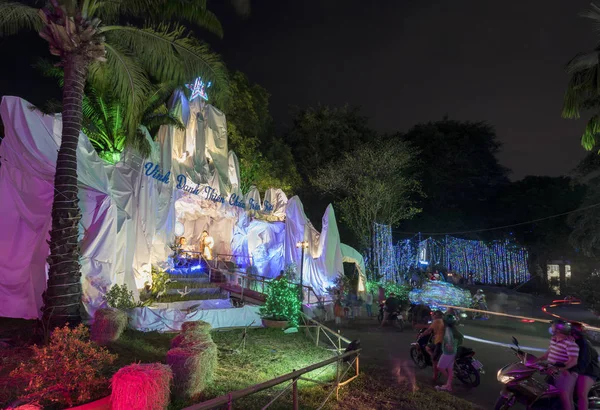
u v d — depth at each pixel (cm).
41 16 1035
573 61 1424
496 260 3653
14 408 540
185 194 2044
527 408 712
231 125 2914
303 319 1457
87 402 618
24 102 1280
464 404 826
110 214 1284
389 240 3036
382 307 1794
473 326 1769
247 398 747
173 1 1262
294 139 3941
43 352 625
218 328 1335
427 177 4234
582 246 2430
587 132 1570
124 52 1362
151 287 1555
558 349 698
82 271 1201
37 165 1246
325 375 955
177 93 2088
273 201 2712
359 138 3944
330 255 2384
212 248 2430
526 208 4125
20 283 1233
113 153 1720
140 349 969
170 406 667
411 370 1070
